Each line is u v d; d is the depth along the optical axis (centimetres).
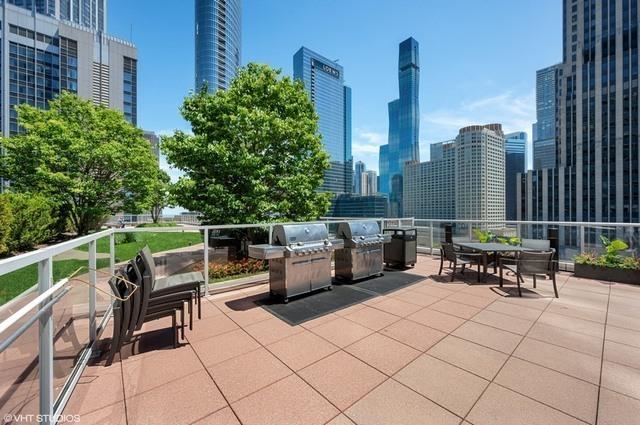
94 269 263
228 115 739
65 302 234
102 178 1418
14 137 1304
